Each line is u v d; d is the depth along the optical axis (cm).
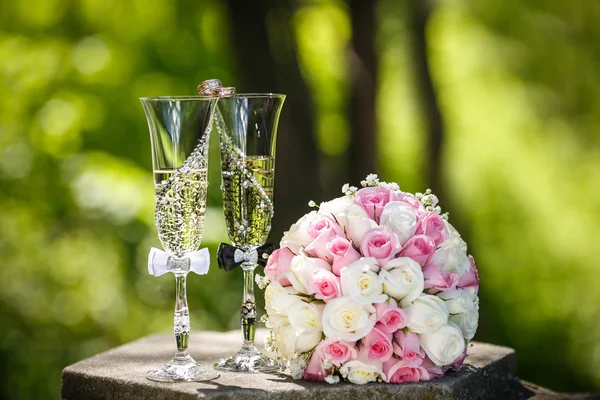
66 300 643
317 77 784
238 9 516
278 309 230
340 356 224
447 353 226
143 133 843
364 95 555
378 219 236
